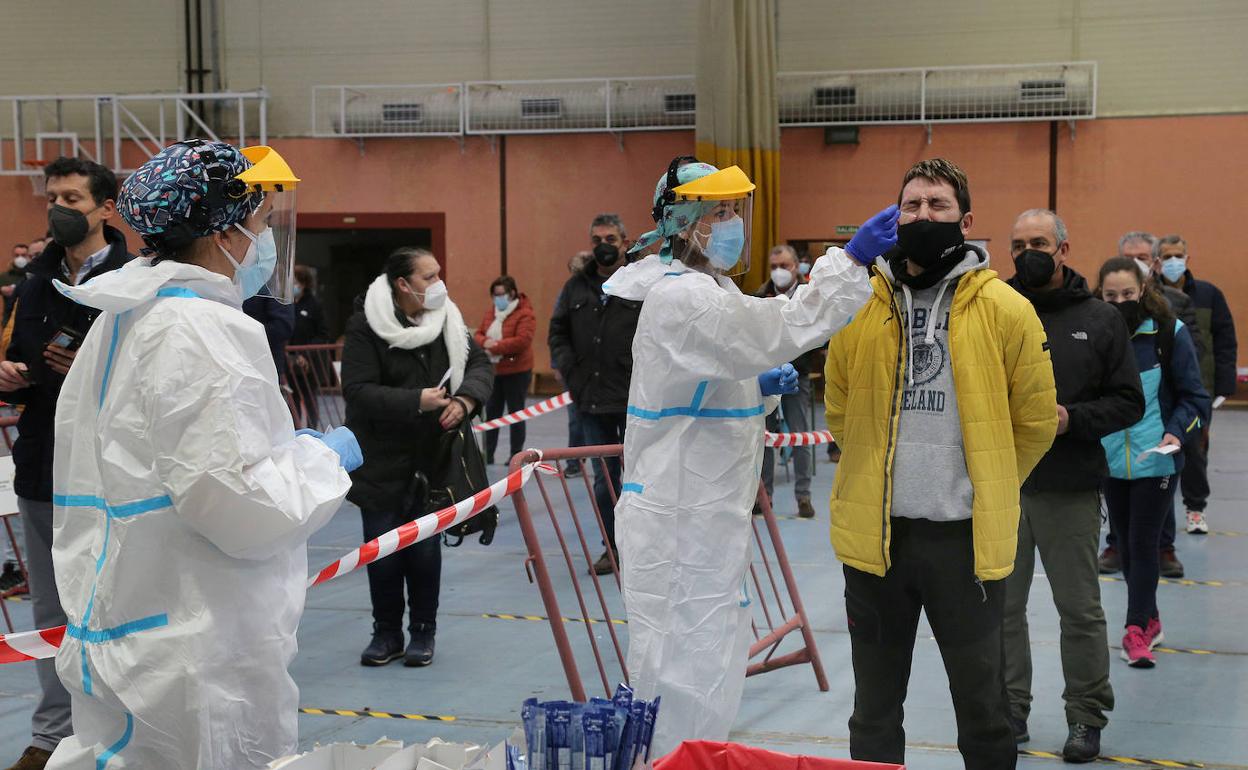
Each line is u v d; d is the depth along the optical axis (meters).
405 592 5.81
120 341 2.09
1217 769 3.51
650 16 15.19
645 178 15.19
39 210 15.75
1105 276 4.69
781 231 14.88
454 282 15.70
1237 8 13.77
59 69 16.03
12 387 3.28
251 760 2.09
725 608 2.88
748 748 1.94
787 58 14.86
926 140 14.50
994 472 2.60
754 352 2.65
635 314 6.24
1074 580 3.59
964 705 2.68
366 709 4.04
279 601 2.12
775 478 9.20
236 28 15.87
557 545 6.84
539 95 15.17
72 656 2.10
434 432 4.45
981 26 14.39
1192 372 4.60
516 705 4.09
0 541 5.84
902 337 2.67
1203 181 14.00
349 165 15.76
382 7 15.68
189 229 2.11
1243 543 6.75
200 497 1.94
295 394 10.01
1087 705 3.58
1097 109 14.17
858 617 2.75
